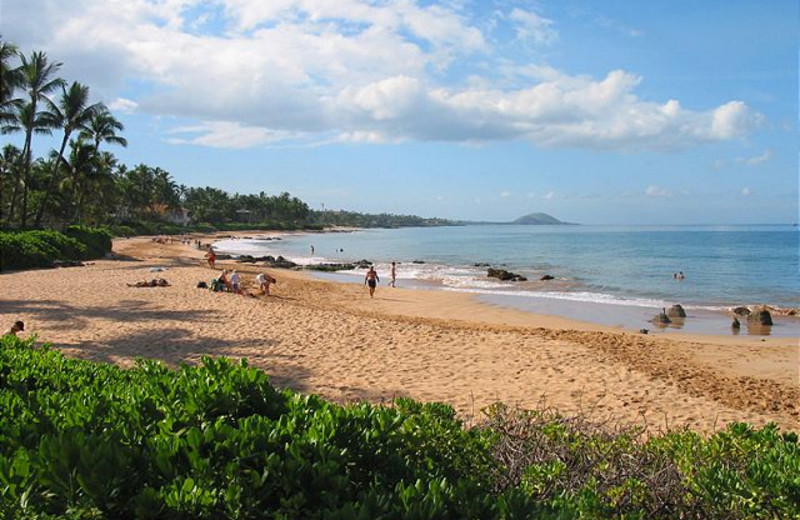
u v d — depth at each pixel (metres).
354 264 46.94
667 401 8.82
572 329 18.23
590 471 3.58
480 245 84.38
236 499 2.43
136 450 2.73
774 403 8.84
